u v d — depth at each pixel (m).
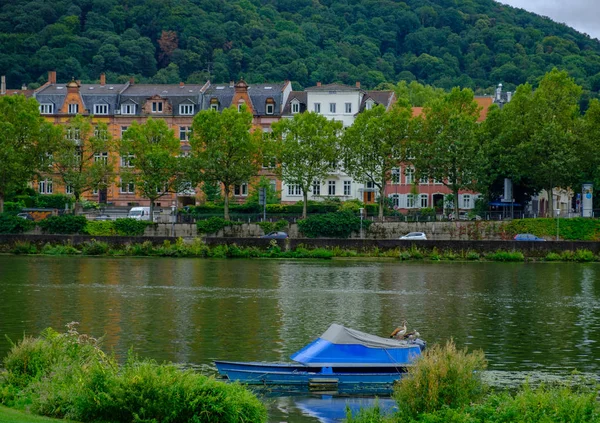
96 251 126.50
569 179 134.12
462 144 133.75
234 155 139.25
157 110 176.12
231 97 177.38
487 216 140.50
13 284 91.50
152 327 67.44
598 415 36.44
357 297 85.19
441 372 38.72
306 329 67.38
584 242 124.00
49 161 142.75
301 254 125.25
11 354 43.91
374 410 40.62
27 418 36.44
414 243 125.31
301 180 139.12
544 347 62.00
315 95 174.50
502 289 92.25
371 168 139.25
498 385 51.19
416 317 74.00
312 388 49.69
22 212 141.75
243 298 83.50
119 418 37.94
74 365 41.12
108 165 144.12
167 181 139.62
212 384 38.31
